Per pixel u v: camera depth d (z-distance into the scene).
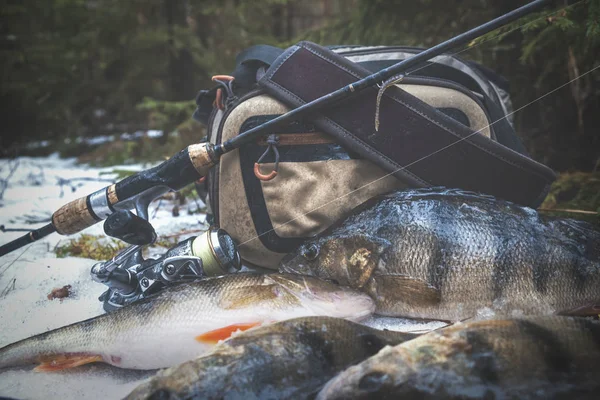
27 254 0.96
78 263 0.91
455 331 0.55
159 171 0.74
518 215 0.69
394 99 0.75
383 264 0.69
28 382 0.62
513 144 0.80
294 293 0.66
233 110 0.77
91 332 0.65
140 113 2.41
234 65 2.12
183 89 2.26
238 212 0.78
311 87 0.75
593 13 0.90
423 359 0.53
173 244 0.97
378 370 0.52
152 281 0.72
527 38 1.11
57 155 2.12
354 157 0.76
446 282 0.67
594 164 1.17
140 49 2.29
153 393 0.52
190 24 2.28
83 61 2.32
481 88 0.82
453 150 0.75
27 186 1.48
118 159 1.86
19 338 0.70
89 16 2.27
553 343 0.54
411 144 0.75
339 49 0.80
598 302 0.67
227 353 0.55
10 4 2.21
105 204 0.75
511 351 0.53
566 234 0.68
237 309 0.65
